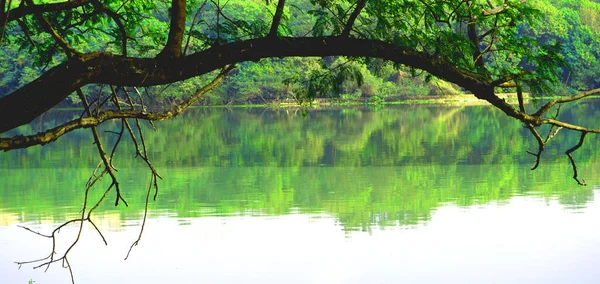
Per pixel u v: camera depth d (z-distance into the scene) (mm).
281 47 6770
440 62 7148
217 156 34344
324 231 17406
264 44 6730
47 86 6074
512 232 16859
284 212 19828
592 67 108875
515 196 21406
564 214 18547
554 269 14039
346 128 49500
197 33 7840
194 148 38281
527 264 14391
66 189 24266
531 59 7480
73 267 14766
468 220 18234
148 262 15023
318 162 31500
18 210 20750
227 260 15070
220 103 93500
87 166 30516
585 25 115812
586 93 7125
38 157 34250
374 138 41969
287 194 22766
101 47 67125
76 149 38062
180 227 17953
